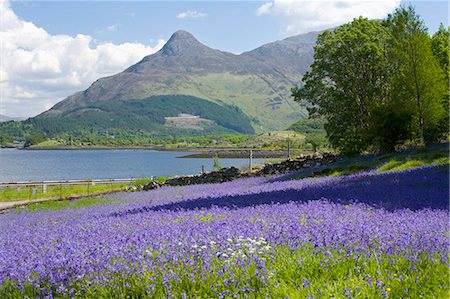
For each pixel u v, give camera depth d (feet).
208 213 42.83
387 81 166.81
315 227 29.81
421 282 21.44
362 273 22.66
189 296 22.04
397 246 25.48
